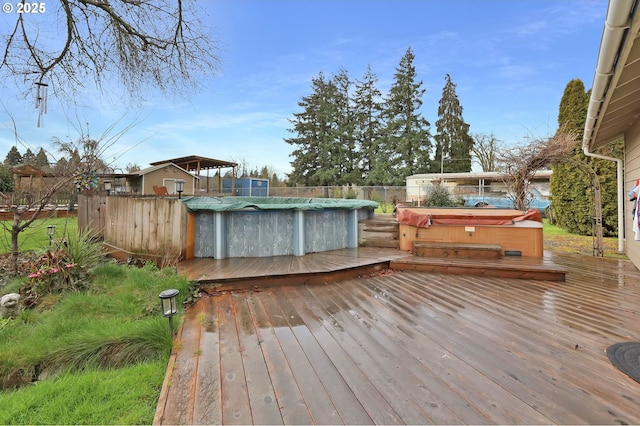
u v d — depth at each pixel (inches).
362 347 79.2
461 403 57.6
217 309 106.7
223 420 53.4
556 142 244.5
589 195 289.1
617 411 55.6
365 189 696.4
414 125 927.7
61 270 123.7
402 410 55.6
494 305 110.9
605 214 283.1
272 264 149.9
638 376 65.8
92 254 143.1
